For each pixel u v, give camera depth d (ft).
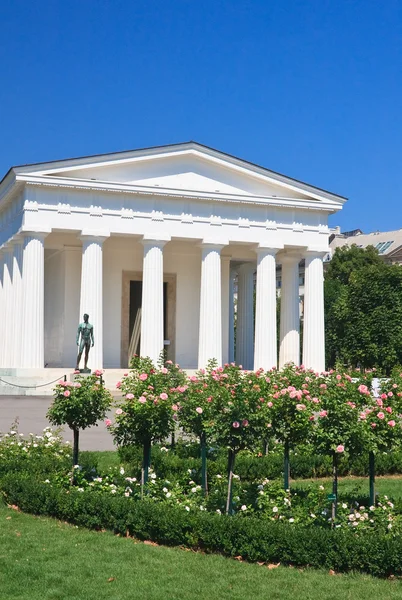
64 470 75.41
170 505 63.57
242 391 64.18
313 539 52.03
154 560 52.90
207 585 48.11
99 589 47.03
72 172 193.47
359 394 64.59
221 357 213.05
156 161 202.39
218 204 205.77
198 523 55.67
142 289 214.90
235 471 81.10
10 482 69.56
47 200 190.60
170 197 200.03
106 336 218.38
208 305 203.72
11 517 64.59
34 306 188.55
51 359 226.58
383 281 282.77
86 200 193.77
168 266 227.81
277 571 50.96
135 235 199.11
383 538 51.34
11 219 207.82
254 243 209.46
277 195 212.43
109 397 75.56
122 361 220.02
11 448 82.69
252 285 250.37
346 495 69.67
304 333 215.92
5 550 54.85
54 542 57.00
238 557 53.93
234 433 62.95
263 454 89.86
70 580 48.57
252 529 53.57
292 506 64.23
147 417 68.03
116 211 196.34
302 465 85.76
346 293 300.61
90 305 191.72
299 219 213.66
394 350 272.10
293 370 82.79
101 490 69.46
